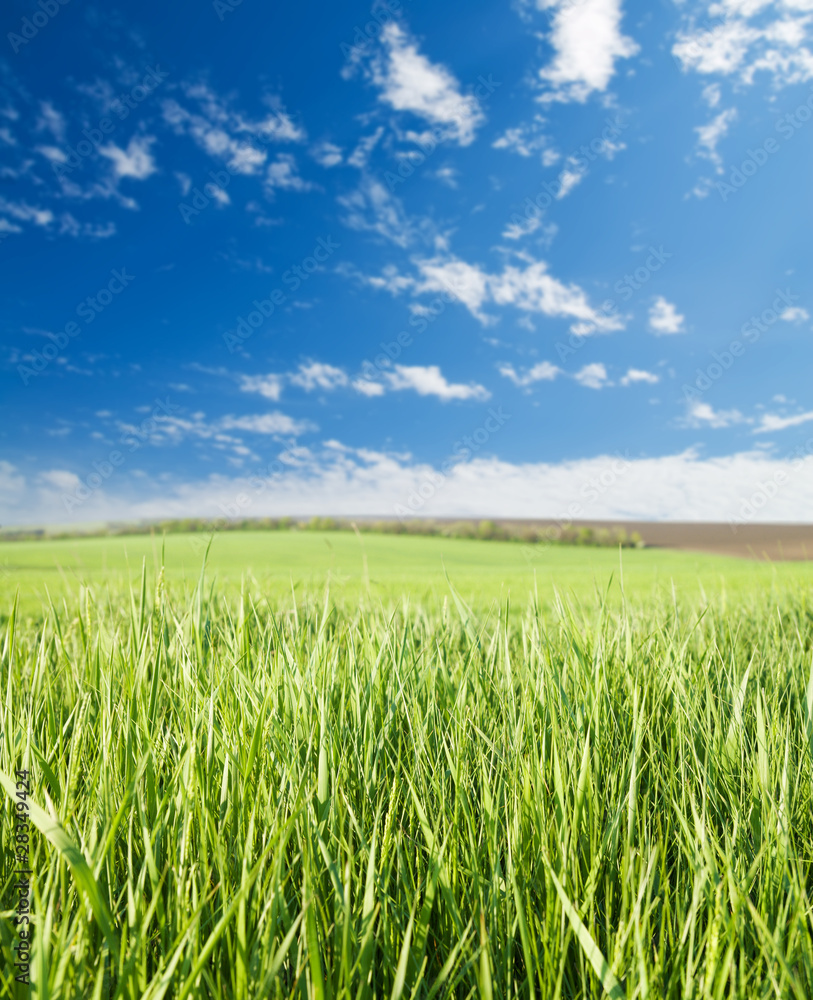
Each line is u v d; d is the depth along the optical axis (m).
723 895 1.18
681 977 1.12
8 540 29.05
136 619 2.38
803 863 1.45
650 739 1.83
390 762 1.81
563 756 1.63
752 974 1.09
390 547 42.78
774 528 45.09
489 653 2.59
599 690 1.93
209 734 1.52
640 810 1.65
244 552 34.41
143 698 1.81
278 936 1.18
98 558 20.94
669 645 2.37
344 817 1.44
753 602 4.64
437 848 1.28
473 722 1.95
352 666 2.15
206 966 1.10
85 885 0.97
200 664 2.07
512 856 1.29
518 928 1.27
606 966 1.01
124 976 0.95
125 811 1.42
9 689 1.63
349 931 1.08
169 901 1.18
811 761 1.69
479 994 1.10
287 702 1.88
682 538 44.53
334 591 4.53
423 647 2.84
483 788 1.45
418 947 1.17
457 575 18.19
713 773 1.73
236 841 1.34
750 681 2.48
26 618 4.38
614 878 1.39
